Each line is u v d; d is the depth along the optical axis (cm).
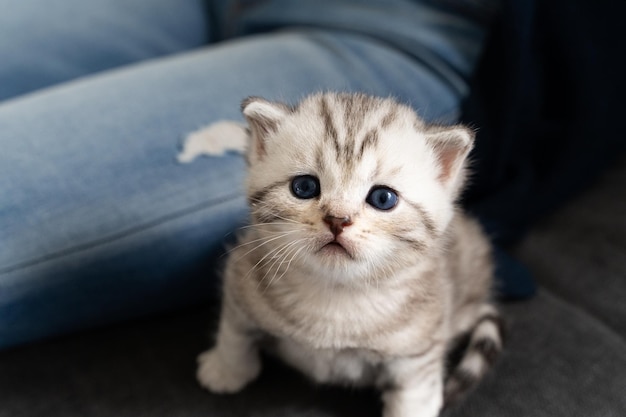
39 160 32
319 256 27
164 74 36
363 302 29
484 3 38
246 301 30
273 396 31
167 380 32
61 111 34
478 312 34
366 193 27
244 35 46
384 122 28
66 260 31
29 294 30
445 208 29
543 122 39
